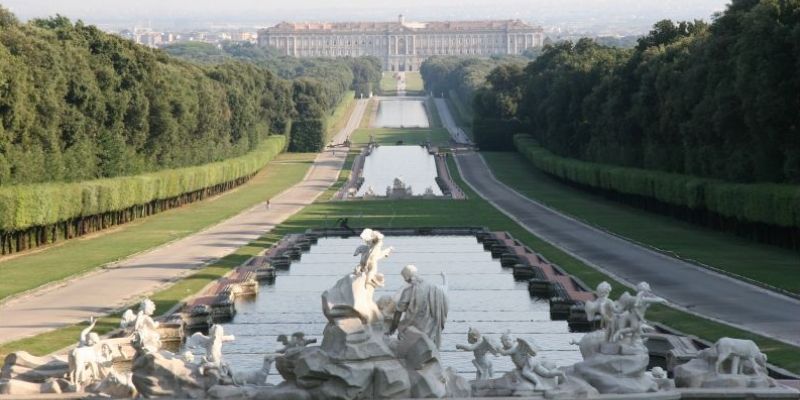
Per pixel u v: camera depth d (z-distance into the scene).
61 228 196.00
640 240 182.88
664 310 115.81
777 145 177.12
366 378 72.81
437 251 180.25
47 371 84.06
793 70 170.50
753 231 179.88
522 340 76.62
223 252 174.75
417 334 74.69
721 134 190.88
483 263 165.62
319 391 73.50
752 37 173.25
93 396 77.38
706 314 113.31
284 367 75.75
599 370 76.88
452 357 99.00
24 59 191.00
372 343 73.62
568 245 178.50
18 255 175.00
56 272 152.88
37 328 111.75
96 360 82.19
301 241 187.88
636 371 76.50
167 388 76.88
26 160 186.12
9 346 101.38
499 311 125.94
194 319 117.75
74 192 190.50
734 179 187.12
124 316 96.88
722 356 77.69
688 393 75.88
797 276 137.62
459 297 135.88
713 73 195.12
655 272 145.12
